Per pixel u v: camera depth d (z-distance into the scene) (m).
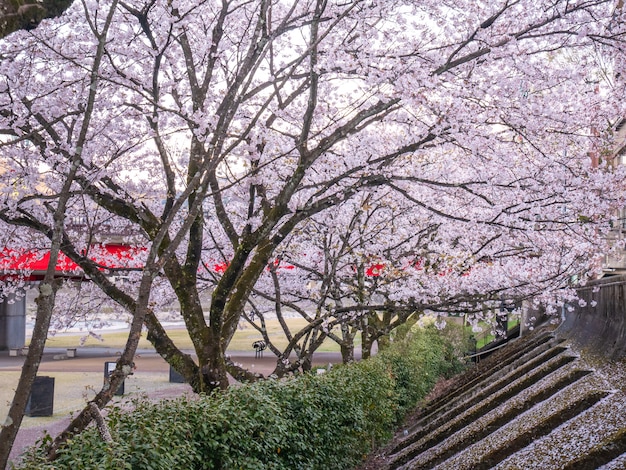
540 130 10.25
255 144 10.05
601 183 11.36
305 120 8.89
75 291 14.42
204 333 10.07
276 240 10.26
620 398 9.33
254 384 8.95
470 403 15.66
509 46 8.88
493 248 14.46
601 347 13.66
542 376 14.16
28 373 5.07
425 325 28.83
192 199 10.03
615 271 20.36
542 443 9.20
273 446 7.98
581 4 8.61
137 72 9.88
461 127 9.12
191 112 9.47
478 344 36.97
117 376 6.18
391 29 9.25
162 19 8.84
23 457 5.70
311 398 9.61
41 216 11.29
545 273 14.58
